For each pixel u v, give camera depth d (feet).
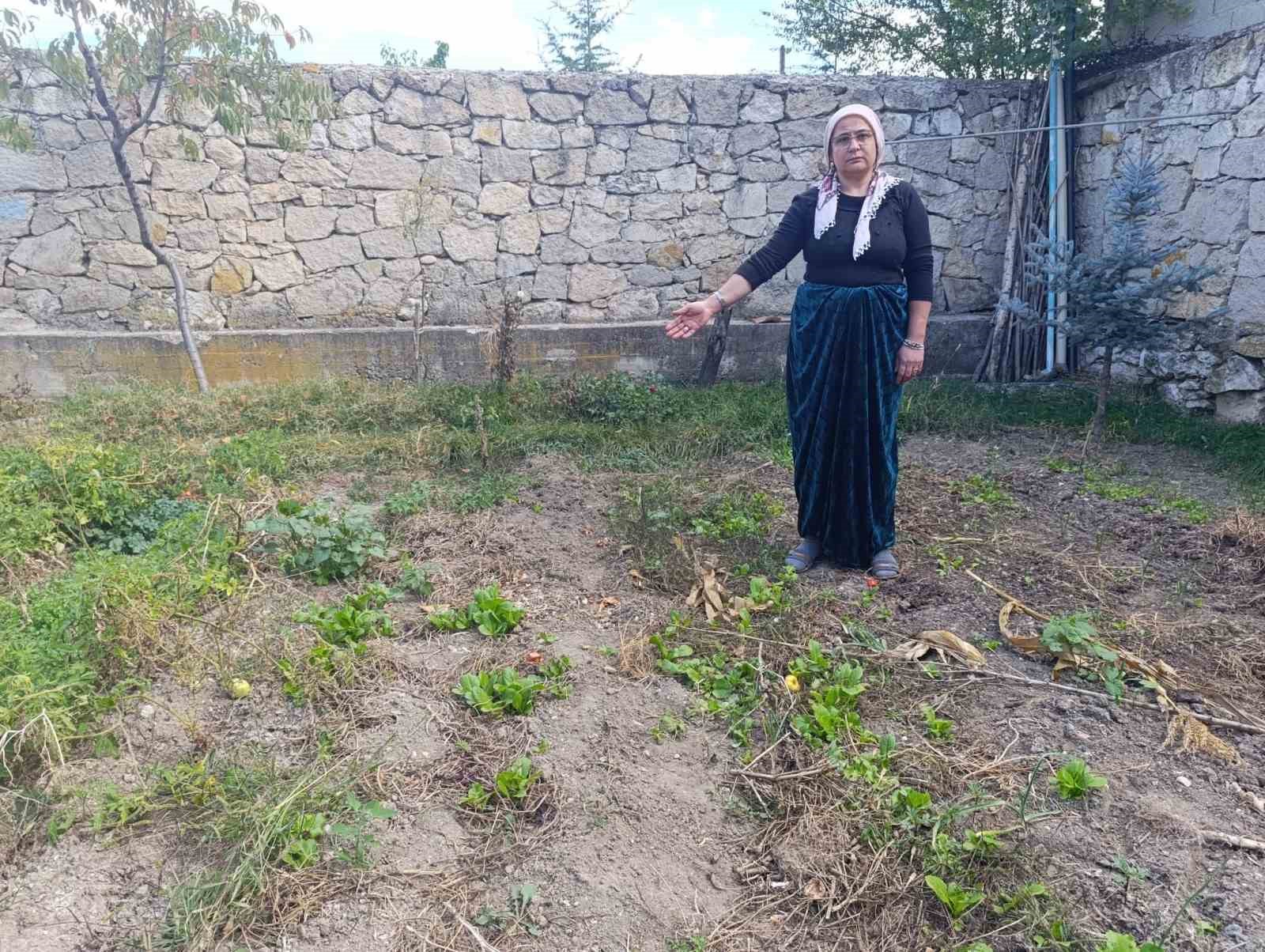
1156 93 23.49
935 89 26.71
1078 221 27.12
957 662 10.80
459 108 25.44
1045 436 21.01
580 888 7.56
